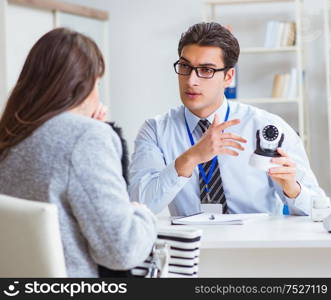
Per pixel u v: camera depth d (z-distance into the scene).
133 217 2.05
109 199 1.99
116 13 8.80
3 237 1.97
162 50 8.71
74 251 2.05
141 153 3.90
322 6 7.96
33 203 1.94
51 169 2.03
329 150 8.05
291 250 3.07
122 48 8.80
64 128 2.07
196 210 3.86
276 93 7.87
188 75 3.67
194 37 3.62
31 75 2.17
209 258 3.12
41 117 2.11
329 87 7.64
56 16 7.51
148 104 8.78
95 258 2.04
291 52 8.23
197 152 3.35
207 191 3.81
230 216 3.54
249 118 3.93
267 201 3.89
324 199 3.43
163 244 2.36
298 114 8.23
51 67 2.14
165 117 4.04
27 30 7.07
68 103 2.14
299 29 7.70
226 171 3.83
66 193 2.01
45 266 1.94
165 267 2.29
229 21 8.37
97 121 2.12
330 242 2.85
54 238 1.93
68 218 2.04
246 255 3.09
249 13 8.31
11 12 6.82
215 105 3.84
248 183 3.83
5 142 2.15
